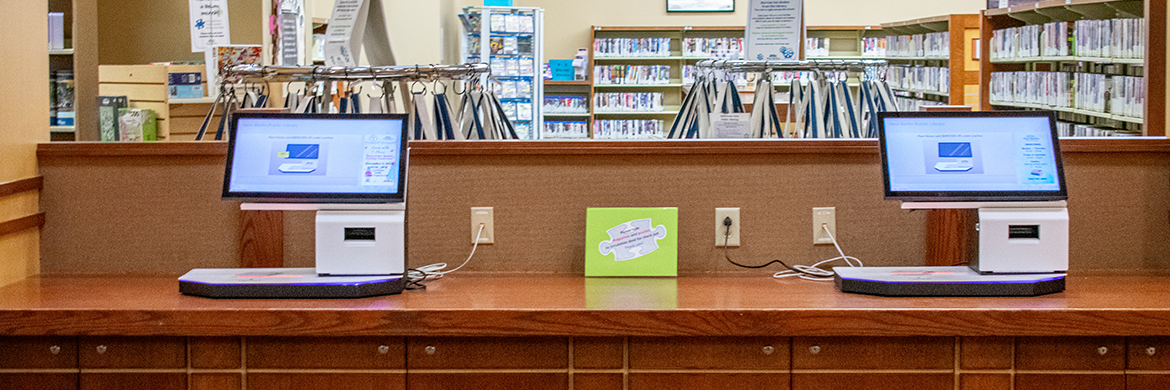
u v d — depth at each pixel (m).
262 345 2.16
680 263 2.58
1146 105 2.66
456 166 2.56
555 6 11.76
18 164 2.46
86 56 4.71
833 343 2.13
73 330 2.10
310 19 4.42
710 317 2.07
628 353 2.15
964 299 2.16
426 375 2.16
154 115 4.61
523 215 2.57
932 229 2.56
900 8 11.57
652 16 11.76
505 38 8.17
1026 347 2.12
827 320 2.07
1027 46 6.87
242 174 2.26
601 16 11.77
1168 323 2.04
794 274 2.53
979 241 2.28
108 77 4.78
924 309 2.05
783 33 3.39
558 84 11.59
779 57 3.40
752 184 2.56
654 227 2.51
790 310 2.07
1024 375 2.12
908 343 2.12
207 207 2.58
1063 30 6.16
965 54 8.32
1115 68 5.72
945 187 2.28
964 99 8.36
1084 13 6.21
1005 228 2.26
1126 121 5.65
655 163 2.56
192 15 3.87
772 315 2.07
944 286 2.19
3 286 2.39
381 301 2.17
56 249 2.58
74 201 2.57
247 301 2.17
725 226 2.56
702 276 2.54
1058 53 6.27
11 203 2.42
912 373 2.13
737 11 11.71
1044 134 2.29
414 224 2.57
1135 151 2.53
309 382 2.17
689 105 3.30
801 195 2.56
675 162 2.56
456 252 2.58
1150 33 2.64
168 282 2.46
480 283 2.42
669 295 2.24
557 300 2.18
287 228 2.58
